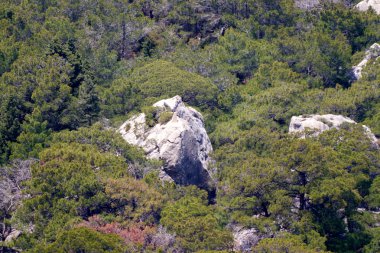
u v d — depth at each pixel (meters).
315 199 125.44
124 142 143.75
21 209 123.00
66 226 116.44
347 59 190.75
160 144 142.62
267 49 194.12
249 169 133.88
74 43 184.25
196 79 172.75
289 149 132.62
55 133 148.62
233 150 150.50
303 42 196.00
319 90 177.00
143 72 175.88
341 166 133.38
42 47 182.88
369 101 170.00
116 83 172.12
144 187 127.62
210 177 145.75
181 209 123.75
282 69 184.12
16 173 136.00
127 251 109.75
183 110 151.12
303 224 123.12
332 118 160.00
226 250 114.19
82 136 144.88
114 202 124.38
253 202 129.75
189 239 115.88
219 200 134.75
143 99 165.62
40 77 163.50
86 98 161.38
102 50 184.75
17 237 120.94
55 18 196.38
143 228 119.88
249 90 180.25
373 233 128.25
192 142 143.88
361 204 140.50
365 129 154.62
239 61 191.62
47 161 132.62
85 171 128.12
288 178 129.88
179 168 140.50
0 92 160.50
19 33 190.38
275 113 166.25
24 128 149.75
